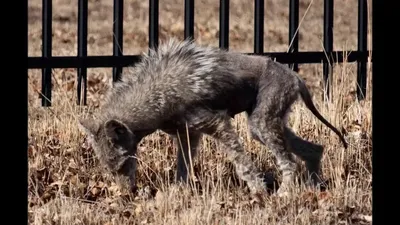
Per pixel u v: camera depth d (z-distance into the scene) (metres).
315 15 43.81
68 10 43.31
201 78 22.95
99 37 41.31
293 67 28.00
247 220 20.73
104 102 24.09
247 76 23.41
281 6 44.78
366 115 26.20
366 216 21.50
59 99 26.89
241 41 41.59
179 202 21.92
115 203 22.42
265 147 25.00
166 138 25.19
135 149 23.17
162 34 41.88
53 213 21.50
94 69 34.62
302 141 23.75
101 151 22.92
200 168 24.06
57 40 40.47
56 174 23.45
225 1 26.83
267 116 23.38
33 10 42.66
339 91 26.41
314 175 23.64
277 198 22.20
